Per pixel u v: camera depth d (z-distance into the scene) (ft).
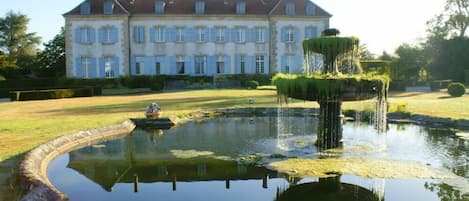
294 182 24.91
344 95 32.60
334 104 34.96
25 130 41.37
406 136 40.63
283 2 135.33
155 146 36.29
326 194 22.80
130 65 131.54
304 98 34.24
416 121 51.29
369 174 26.13
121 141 39.04
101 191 23.31
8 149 31.24
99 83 127.44
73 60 129.80
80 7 129.39
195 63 133.69
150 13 130.31
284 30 134.00
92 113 58.85
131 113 57.62
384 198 21.86
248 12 135.13
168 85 127.24
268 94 93.61
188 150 34.22
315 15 134.21
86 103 78.89
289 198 22.12
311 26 134.82
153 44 131.54
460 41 146.10
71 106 72.38
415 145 35.65
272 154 32.12
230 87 126.00
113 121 48.06
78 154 32.89
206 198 22.13
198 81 129.18
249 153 32.76
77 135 37.63
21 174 22.45
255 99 79.82
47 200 19.34
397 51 150.00
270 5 138.10
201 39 133.28
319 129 35.81
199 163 29.60
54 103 80.94
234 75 129.59
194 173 27.07
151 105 51.39
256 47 134.82
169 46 132.16
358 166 28.04
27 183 20.93
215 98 83.87
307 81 33.14
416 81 116.98
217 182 25.11
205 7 134.51
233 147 35.37
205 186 24.27
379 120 41.88
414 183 24.34
